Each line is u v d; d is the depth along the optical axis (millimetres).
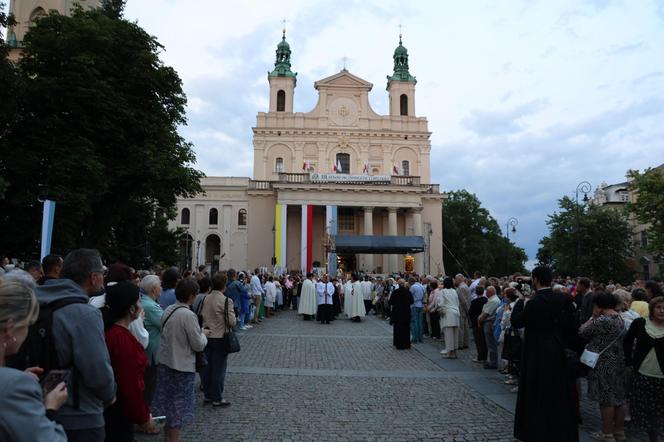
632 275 49875
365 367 12336
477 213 74688
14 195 21219
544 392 6066
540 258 57969
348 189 51062
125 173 23562
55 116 22203
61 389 2719
